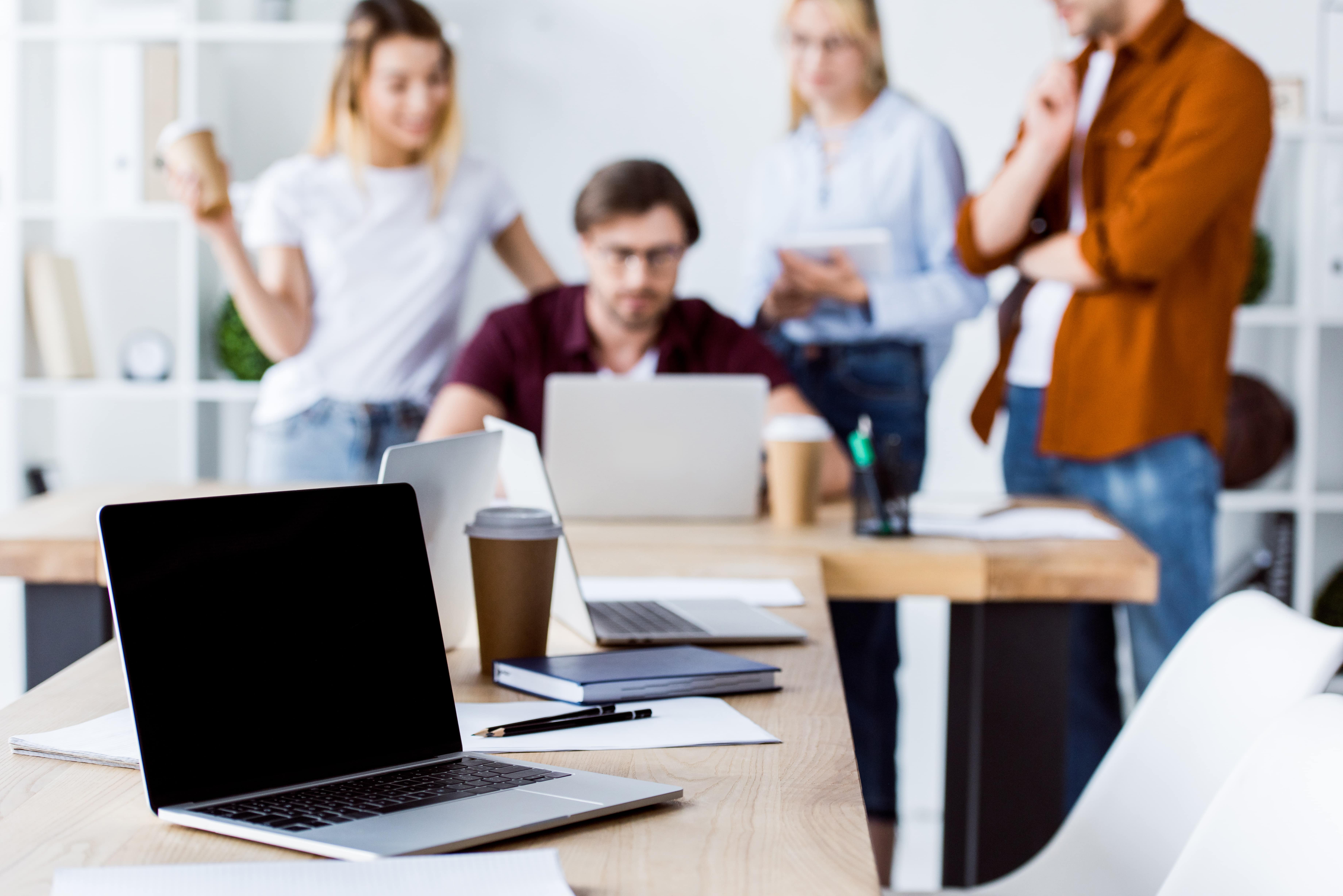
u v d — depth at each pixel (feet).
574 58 10.67
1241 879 2.35
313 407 10.43
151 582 2.34
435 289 10.50
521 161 10.74
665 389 6.26
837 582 5.37
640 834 2.20
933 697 10.38
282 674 2.46
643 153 10.68
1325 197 9.77
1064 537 5.87
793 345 10.23
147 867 1.86
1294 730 2.41
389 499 2.81
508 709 3.10
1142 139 8.69
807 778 2.55
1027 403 9.95
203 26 10.12
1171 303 8.78
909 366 10.23
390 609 2.69
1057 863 3.79
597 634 3.79
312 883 1.83
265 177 10.34
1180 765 3.51
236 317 10.35
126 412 11.08
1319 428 10.51
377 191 10.39
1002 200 9.34
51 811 2.31
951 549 5.46
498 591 3.48
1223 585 10.22
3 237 10.34
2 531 5.50
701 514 6.41
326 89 10.70
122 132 10.14
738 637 3.85
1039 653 5.30
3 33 10.05
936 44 10.35
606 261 8.50
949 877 6.23
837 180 10.46
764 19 10.50
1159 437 8.84
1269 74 10.18
